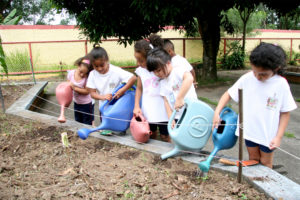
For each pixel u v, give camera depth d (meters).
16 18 6.10
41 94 6.93
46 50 11.42
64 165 2.54
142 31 7.41
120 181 2.23
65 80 9.98
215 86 8.28
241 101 1.95
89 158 2.68
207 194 2.02
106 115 2.91
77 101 4.00
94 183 2.21
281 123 2.06
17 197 2.02
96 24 6.85
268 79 2.04
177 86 2.65
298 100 6.38
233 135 2.29
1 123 3.74
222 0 7.37
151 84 2.90
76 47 11.73
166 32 13.59
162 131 3.10
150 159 2.62
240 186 2.09
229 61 12.96
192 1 6.32
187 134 2.39
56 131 3.38
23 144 3.02
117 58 12.28
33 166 2.52
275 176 2.11
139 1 6.13
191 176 2.28
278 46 1.93
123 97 2.96
